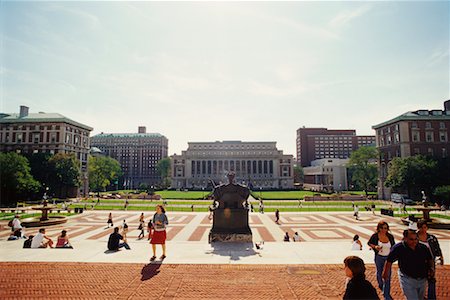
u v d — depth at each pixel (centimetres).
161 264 1109
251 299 798
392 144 8600
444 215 4334
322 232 3025
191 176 17825
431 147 8012
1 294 820
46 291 847
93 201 7144
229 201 1650
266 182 17600
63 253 1279
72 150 9469
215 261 1152
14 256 1216
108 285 894
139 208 5597
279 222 3769
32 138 8981
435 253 1002
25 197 6912
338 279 953
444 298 816
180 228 3247
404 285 656
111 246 1341
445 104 8944
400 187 7581
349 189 14250
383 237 870
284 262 1142
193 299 794
